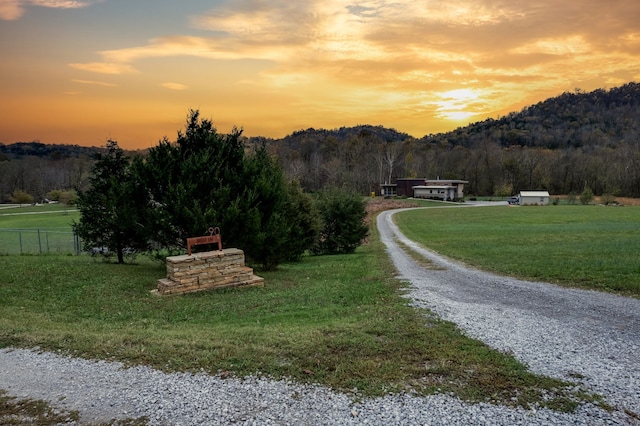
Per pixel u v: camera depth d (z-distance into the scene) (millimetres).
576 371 5750
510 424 4328
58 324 8180
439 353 6312
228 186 13852
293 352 6223
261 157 17219
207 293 11422
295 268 18109
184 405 4715
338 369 5625
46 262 15625
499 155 115750
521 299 10773
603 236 27422
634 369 5855
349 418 4449
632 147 100188
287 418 4453
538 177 106000
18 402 4816
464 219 51125
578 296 10977
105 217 15578
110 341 6699
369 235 37688
